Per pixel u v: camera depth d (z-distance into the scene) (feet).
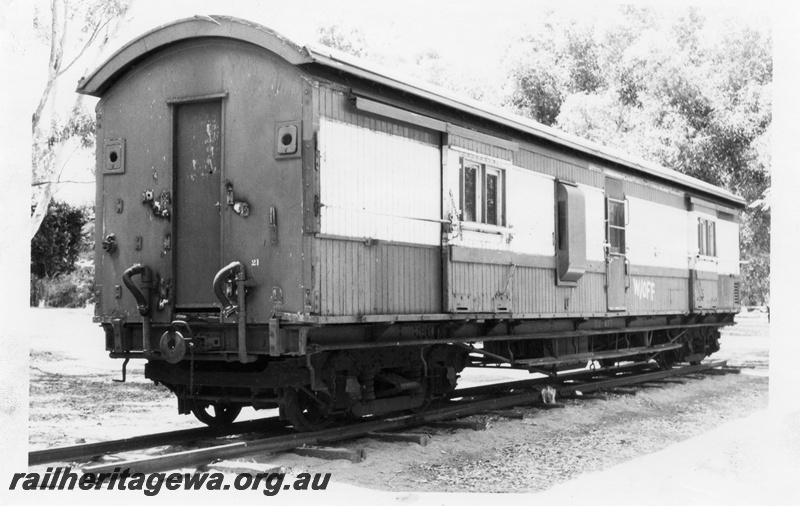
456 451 26.48
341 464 23.63
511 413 33.71
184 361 27.37
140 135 27.66
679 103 94.79
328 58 24.81
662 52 96.07
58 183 63.21
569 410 35.78
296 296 24.40
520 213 36.11
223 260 25.73
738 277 66.13
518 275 35.73
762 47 92.63
